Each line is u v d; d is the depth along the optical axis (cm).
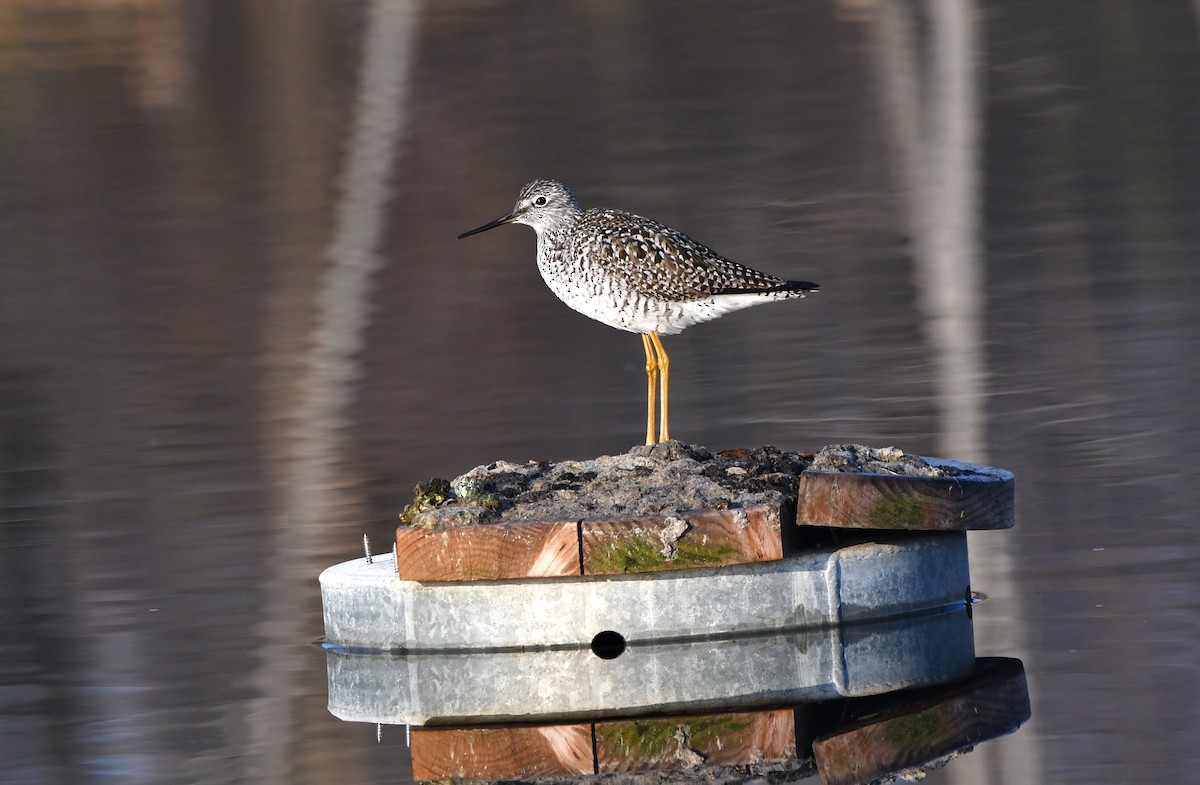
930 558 957
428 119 3288
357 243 2458
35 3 4394
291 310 2089
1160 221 2312
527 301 2072
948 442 1348
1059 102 3272
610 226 1171
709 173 2777
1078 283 1988
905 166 2794
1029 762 765
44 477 1405
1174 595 970
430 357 1816
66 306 2169
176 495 1322
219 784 783
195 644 982
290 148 3100
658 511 910
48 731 857
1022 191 2577
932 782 750
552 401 1581
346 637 960
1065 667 875
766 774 775
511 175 2822
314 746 829
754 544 892
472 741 835
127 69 3750
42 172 3000
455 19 4222
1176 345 1666
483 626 911
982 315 1861
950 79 3538
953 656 897
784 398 1539
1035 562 1045
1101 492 1189
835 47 3906
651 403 1183
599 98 3428
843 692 870
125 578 1111
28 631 1012
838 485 902
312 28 4131
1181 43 3759
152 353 1906
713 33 4072
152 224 2622
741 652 904
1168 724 797
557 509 927
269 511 1259
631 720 859
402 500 1270
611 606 898
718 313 1160
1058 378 1562
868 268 2125
